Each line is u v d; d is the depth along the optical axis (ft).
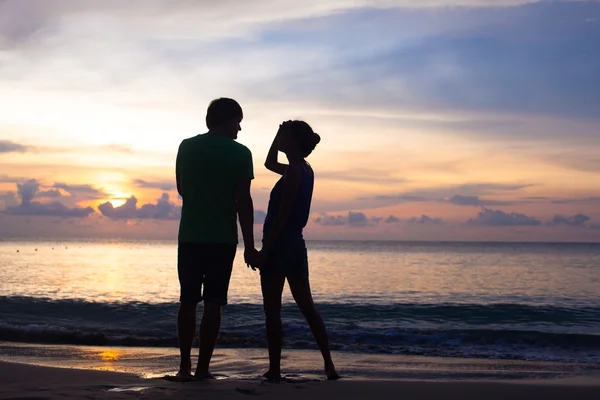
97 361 19.74
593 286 77.15
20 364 13.73
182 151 12.58
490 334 29.73
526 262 172.86
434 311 43.11
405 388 11.10
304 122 13.41
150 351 23.31
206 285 12.40
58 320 36.32
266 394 10.16
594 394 10.68
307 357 22.45
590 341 28.60
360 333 30.22
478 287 74.28
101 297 54.08
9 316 36.96
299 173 12.72
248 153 12.55
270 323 12.85
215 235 12.23
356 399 9.93
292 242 12.84
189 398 9.63
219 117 12.78
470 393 10.62
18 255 224.33
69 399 9.41
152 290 63.62
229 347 25.91
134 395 9.80
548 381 14.25
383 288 71.61
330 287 73.10
